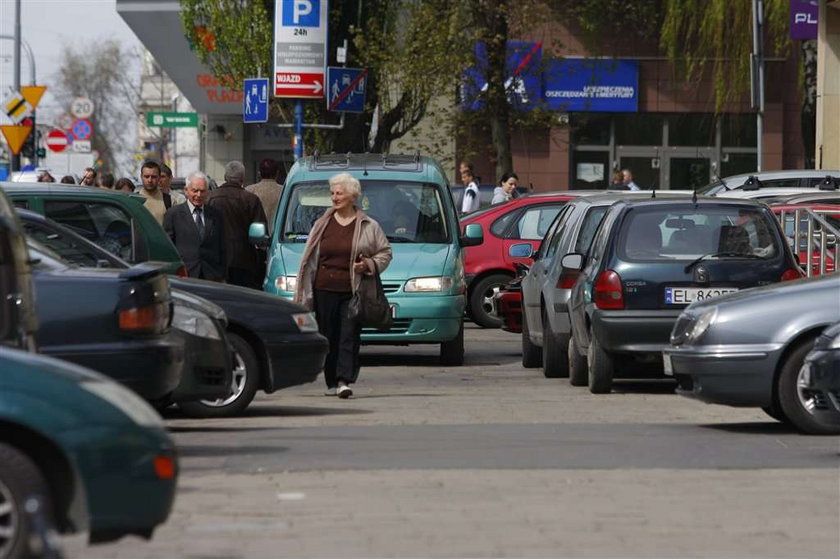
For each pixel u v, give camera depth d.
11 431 19.06
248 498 24.81
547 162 127.12
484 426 34.34
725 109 125.31
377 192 53.62
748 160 126.62
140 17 126.69
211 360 34.59
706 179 126.88
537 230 68.62
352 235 40.88
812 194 59.31
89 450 18.89
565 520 23.23
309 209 53.41
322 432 33.19
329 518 23.25
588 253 44.38
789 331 33.16
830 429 32.94
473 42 99.88
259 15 98.44
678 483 26.58
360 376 49.19
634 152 127.50
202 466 28.00
